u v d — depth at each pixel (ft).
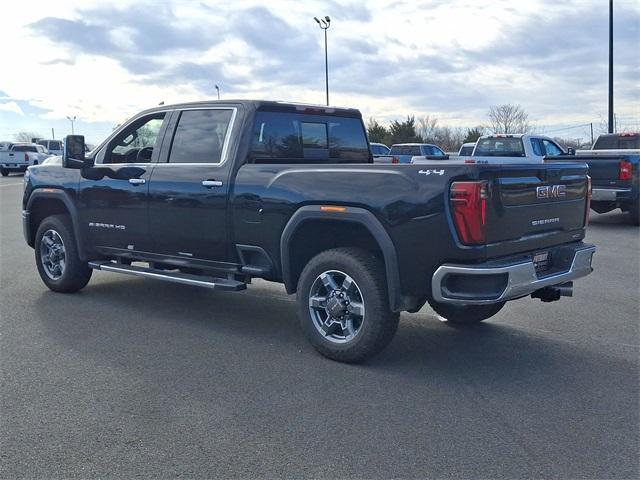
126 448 12.32
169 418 13.62
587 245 18.43
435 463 11.75
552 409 14.15
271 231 18.12
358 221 16.25
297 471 11.47
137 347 18.43
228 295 25.22
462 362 17.25
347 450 12.23
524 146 53.67
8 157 123.75
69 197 23.59
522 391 15.19
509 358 17.62
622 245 37.01
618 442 12.59
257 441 12.59
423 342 19.07
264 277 18.90
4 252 34.78
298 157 21.06
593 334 19.94
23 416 13.71
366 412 13.94
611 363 17.24
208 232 19.62
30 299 24.08
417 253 15.53
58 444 12.48
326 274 17.10
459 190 14.87
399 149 84.58
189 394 14.92
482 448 12.32
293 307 23.35
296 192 17.43
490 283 15.17
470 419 13.61
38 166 25.30
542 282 16.16
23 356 17.54
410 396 14.84
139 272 21.43
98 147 23.12
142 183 21.16
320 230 17.83
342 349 16.85
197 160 20.20
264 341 19.08
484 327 20.70
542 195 16.72
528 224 16.35
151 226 21.12
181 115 20.89
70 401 14.49
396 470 11.51
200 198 19.61
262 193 18.17
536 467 11.62
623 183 43.88
